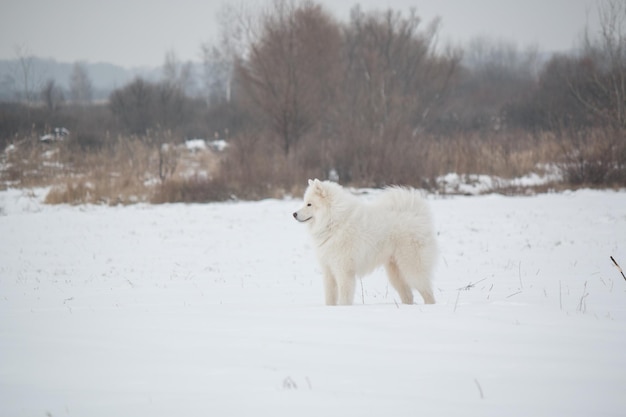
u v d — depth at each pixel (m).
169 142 56.75
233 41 126.38
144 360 8.33
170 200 45.44
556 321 10.29
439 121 81.38
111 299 15.80
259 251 26.81
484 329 9.70
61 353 8.76
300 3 66.50
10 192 48.03
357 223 14.63
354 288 14.92
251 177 47.84
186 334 9.88
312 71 62.50
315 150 52.84
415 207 15.56
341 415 6.22
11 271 22.39
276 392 6.93
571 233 27.69
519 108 78.38
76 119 80.81
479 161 50.94
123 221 36.03
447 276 19.39
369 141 50.94
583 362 7.87
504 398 6.65
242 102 66.94
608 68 55.66
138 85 89.62
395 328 9.95
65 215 38.62
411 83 76.25
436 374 7.50
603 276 17.81
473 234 28.77
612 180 44.19
